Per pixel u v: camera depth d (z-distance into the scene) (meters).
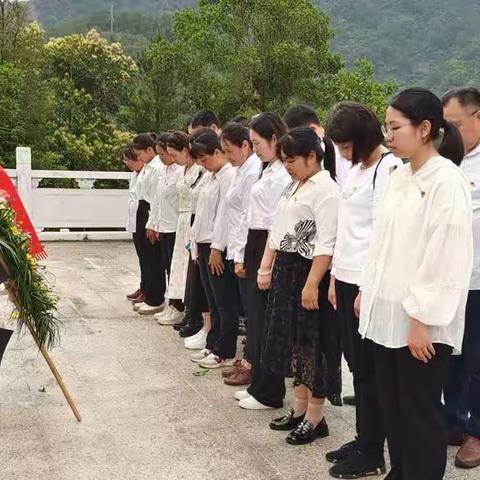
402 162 2.60
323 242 2.94
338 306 2.84
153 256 5.47
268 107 12.88
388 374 2.42
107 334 4.96
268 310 3.16
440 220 2.18
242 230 3.71
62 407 3.56
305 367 3.06
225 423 3.39
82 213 9.46
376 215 2.43
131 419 3.43
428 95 2.25
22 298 3.20
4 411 3.49
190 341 4.62
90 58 14.04
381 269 2.34
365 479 2.82
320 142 3.06
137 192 5.66
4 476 2.82
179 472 2.88
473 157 2.98
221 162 4.14
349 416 3.51
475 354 2.97
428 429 2.33
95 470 2.89
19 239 3.17
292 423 3.32
